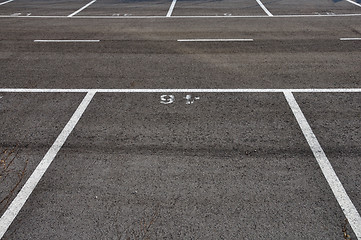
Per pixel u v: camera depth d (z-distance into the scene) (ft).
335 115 18.10
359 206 12.60
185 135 16.60
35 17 38.40
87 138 16.53
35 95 20.66
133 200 12.93
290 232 11.61
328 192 13.21
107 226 11.93
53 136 16.74
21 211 12.61
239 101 19.60
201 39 29.91
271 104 19.25
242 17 36.91
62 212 12.51
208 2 43.98
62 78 22.89
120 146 15.90
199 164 14.67
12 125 17.69
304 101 19.49
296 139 16.22
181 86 21.47
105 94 20.65
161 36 30.91
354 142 15.96
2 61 25.93
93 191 13.39
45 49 28.30
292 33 31.27
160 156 15.20
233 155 15.20
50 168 14.64
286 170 14.30
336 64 24.44
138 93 20.70
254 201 12.81
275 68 23.90
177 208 12.56
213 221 12.04
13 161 15.07
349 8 40.14
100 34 31.81
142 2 44.80
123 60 25.76
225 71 23.52
